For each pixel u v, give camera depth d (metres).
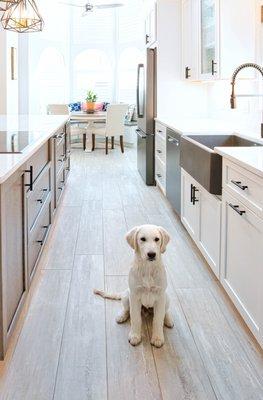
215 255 2.93
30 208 2.70
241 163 2.28
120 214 4.82
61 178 5.00
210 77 4.41
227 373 2.06
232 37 4.00
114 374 2.04
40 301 2.76
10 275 2.15
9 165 2.07
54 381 1.99
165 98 5.82
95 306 2.72
